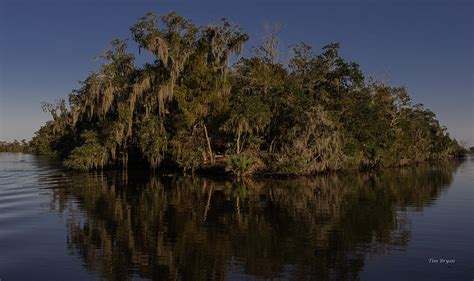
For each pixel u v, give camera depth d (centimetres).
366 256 1272
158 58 3916
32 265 1199
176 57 3850
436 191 2864
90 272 1138
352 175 4209
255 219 1822
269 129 4012
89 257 1270
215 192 2727
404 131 6062
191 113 3847
